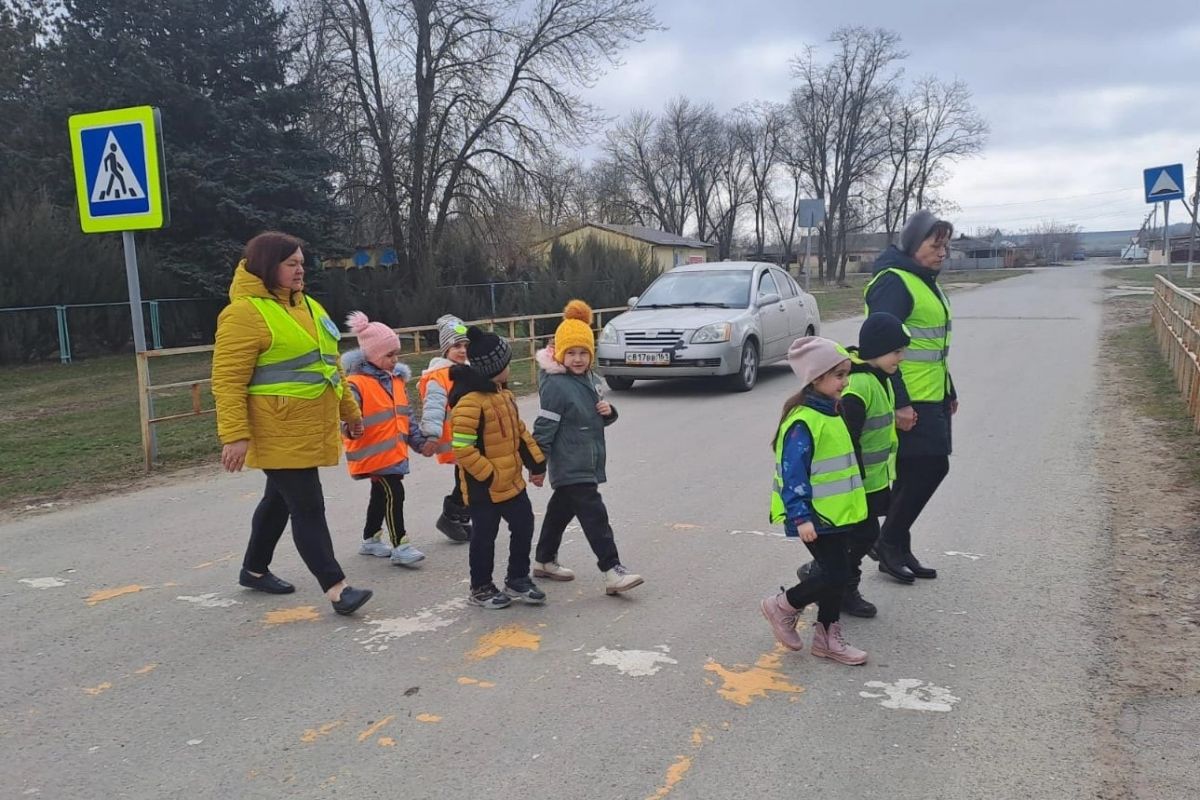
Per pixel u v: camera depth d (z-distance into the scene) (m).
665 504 6.54
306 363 4.46
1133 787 2.94
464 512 5.83
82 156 7.89
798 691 3.66
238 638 4.32
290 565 5.43
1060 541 5.41
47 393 14.59
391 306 23.98
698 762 3.14
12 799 3.00
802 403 3.94
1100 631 4.13
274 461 4.44
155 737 3.39
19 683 3.86
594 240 29.62
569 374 4.75
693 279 13.22
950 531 5.68
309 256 23.20
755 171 74.88
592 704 3.58
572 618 4.49
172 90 21.17
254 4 23.03
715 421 9.90
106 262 19.91
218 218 21.95
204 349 8.73
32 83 26.34
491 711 3.54
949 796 2.92
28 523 6.51
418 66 25.56
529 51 26.16
